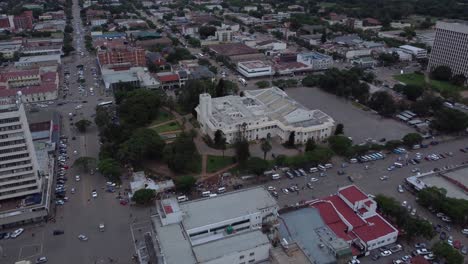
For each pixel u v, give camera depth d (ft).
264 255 471.21
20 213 580.30
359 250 534.78
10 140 574.97
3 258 524.11
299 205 599.16
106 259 523.29
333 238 514.27
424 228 541.75
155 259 449.89
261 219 528.63
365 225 564.30
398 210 579.48
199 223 499.51
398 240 565.94
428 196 619.26
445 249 506.48
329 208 585.22
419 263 503.61
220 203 541.75
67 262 517.96
